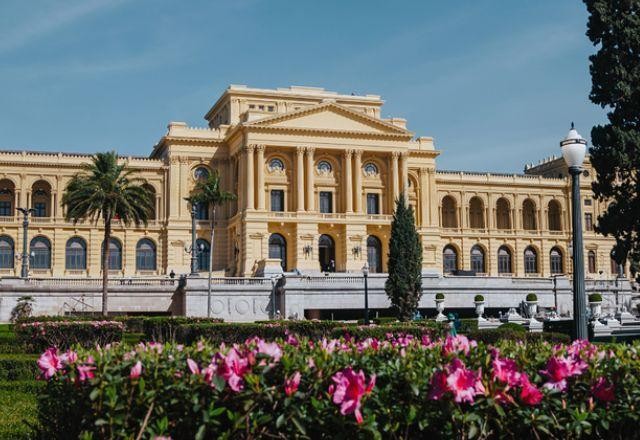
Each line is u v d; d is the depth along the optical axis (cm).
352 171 10406
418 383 1133
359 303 8219
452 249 12131
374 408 1127
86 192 7319
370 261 10450
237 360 1114
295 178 10156
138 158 10438
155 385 1140
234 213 10569
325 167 10462
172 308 8150
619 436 1214
